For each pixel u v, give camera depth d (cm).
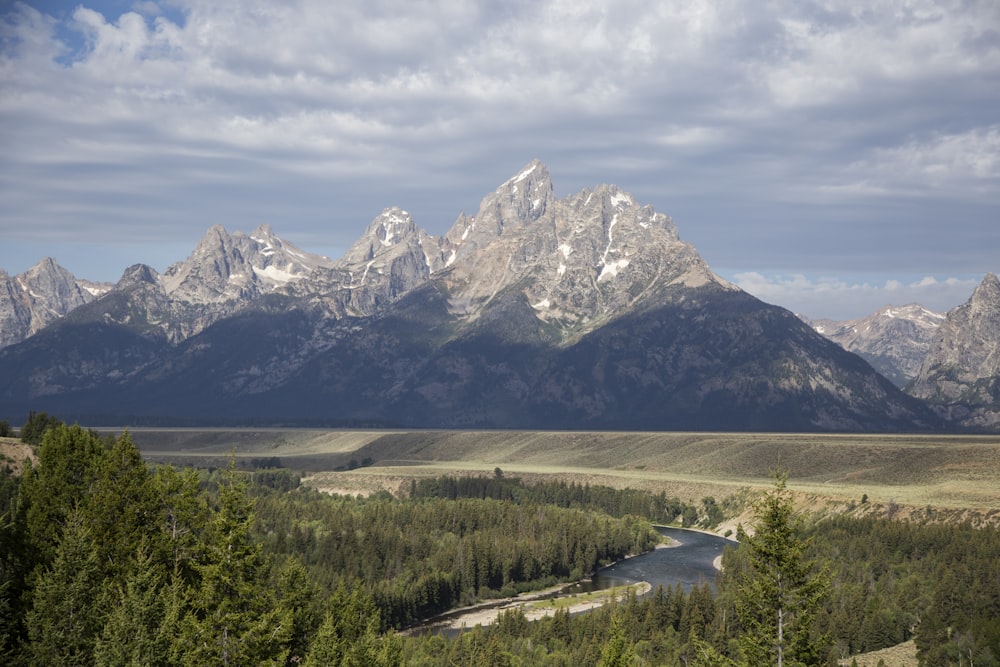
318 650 11688
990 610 18988
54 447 14700
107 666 9494
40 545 12275
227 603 10469
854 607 19638
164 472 13850
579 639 18662
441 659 17500
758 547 8381
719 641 17112
